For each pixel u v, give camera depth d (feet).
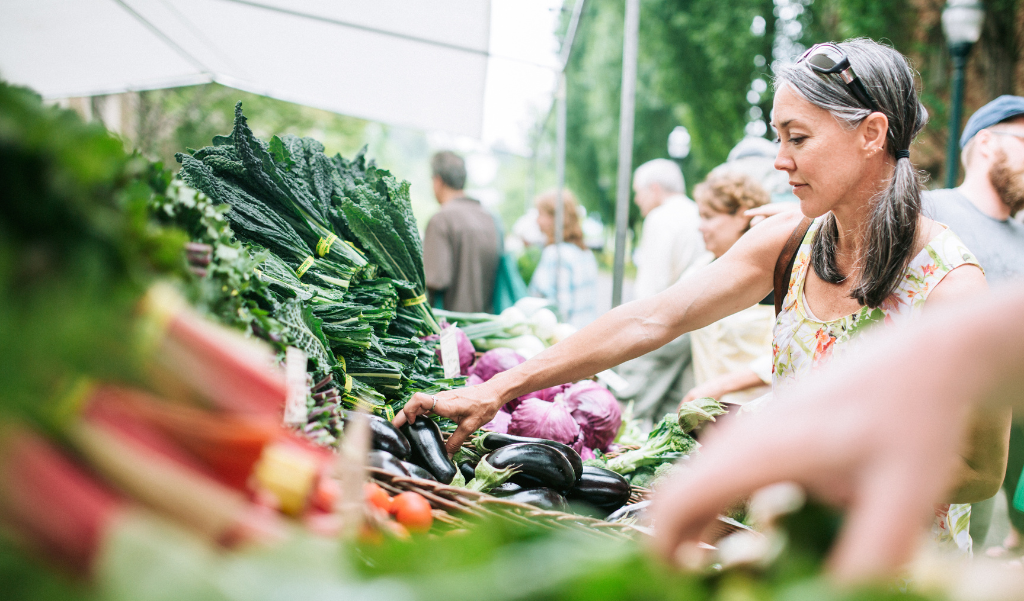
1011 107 10.13
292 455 2.57
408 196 8.24
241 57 15.80
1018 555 11.30
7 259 1.45
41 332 1.49
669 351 13.38
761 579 1.56
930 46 38.68
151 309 1.91
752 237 6.71
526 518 3.98
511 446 5.84
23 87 2.07
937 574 1.53
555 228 22.26
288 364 3.87
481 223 17.92
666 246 15.30
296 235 7.04
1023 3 32.35
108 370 1.76
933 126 35.22
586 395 8.84
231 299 3.68
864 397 1.49
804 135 5.56
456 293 17.72
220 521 1.81
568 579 1.48
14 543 1.61
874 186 5.59
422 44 14.53
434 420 6.96
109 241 1.57
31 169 1.45
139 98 28.40
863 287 5.55
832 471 1.49
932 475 1.42
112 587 1.43
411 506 4.07
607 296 41.91
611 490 6.16
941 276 5.34
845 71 5.43
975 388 1.44
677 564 1.63
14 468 1.62
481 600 1.43
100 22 13.52
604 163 62.39
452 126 18.86
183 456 1.96
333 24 13.99
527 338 11.18
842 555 1.43
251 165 6.91
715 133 53.67
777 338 6.42
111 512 1.65
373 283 7.52
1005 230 10.25
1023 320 1.45
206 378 2.01
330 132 53.36
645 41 55.36
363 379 6.84
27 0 12.20
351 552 1.75
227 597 1.41
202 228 3.56
